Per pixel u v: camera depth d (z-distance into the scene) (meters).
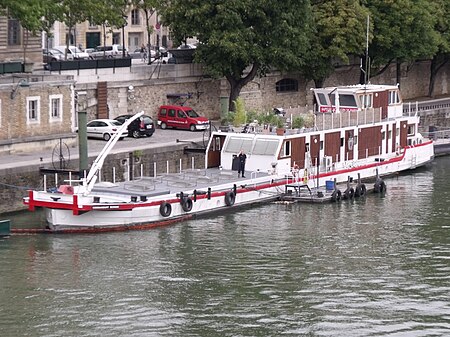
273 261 75.75
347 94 105.50
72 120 100.50
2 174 86.00
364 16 128.38
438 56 150.38
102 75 112.38
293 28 118.50
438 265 75.50
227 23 115.81
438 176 107.62
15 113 95.69
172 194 85.62
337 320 65.25
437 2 144.25
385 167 106.25
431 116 136.25
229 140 96.44
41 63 112.50
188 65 120.44
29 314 65.69
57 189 83.69
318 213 89.75
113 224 82.44
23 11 98.12
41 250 77.44
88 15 118.31
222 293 69.38
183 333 63.16
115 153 95.19
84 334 62.91
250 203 91.62
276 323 64.69
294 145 96.44
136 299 68.19
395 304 67.88
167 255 76.75
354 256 77.25
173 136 109.06
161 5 125.44
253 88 126.75
